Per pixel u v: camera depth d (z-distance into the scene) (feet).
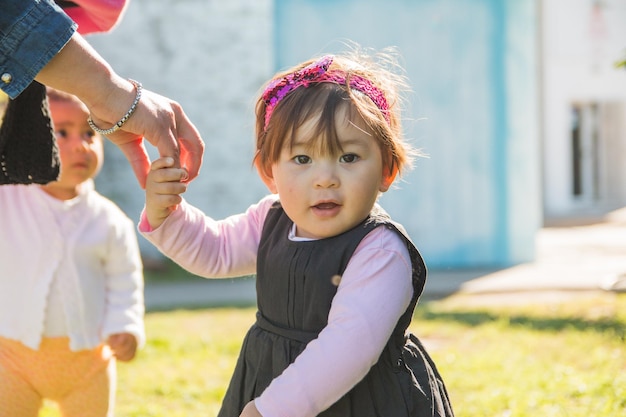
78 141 13.48
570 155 69.87
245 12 42.75
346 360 8.05
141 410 16.98
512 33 41.37
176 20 43.09
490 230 42.37
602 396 16.83
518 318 26.68
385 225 8.67
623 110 69.51
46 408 16.96
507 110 41.81
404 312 8.73
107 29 10.79
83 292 13.37
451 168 41.88
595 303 29.12
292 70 9.33
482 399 16.93
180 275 40.81
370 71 9.13
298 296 8.66
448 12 41.09
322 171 8.46
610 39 67.77
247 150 43.42
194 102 43.21
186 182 9.36
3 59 8.28
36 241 13.24
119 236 13.93
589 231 57.93
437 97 41.45
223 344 23.32
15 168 10.75
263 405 8.03
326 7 41.45
